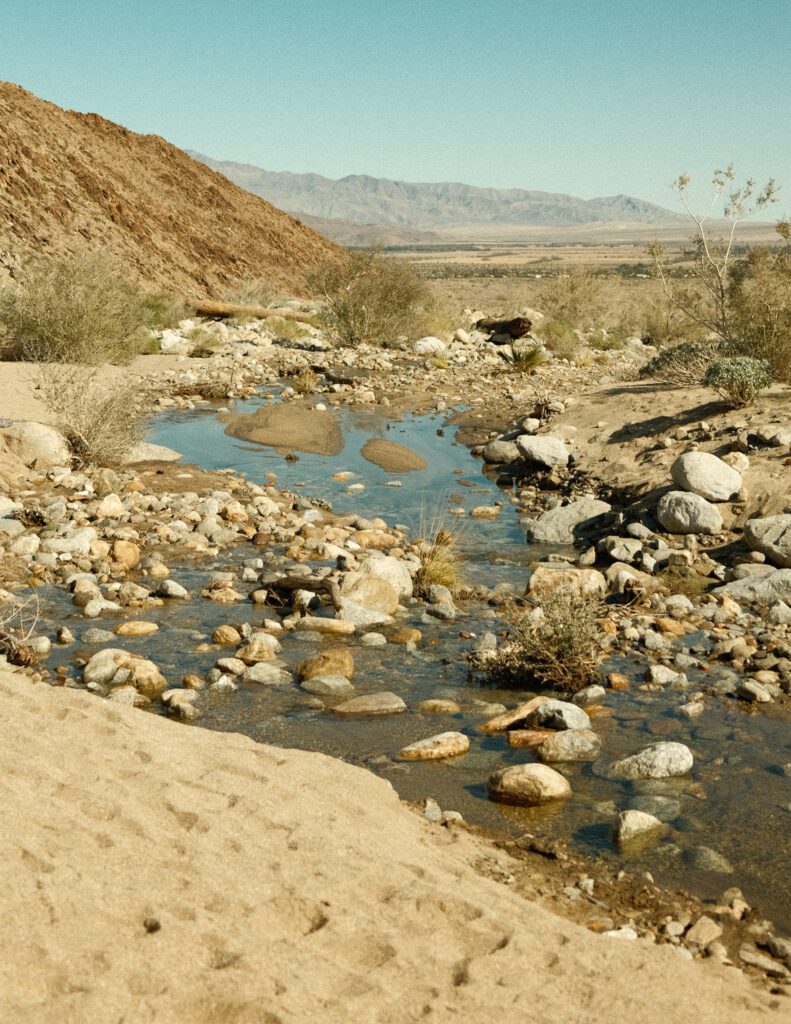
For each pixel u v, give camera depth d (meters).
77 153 42.56
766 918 4.11
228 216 48.66
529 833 4.77
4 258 31.11
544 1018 2.93
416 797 5.09
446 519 11.08
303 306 36.53
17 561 8.71
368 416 16.67
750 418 12.31
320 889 3.54
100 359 19.88
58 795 4.02
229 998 2.80
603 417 14.32
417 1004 2.92
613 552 9.58
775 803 5.12
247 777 4.52
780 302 14.68
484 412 16.98
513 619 8.04
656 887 4.30
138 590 8.09
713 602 8.38
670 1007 3.09
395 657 7.18
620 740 5.89
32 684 5.52
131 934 3.10
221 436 14.89
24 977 2.81
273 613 7.94
